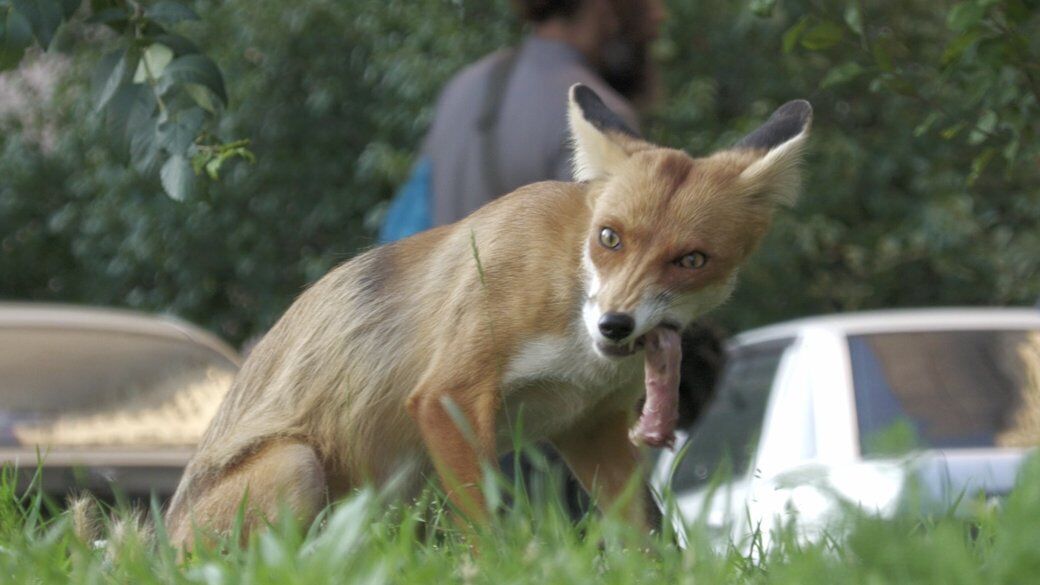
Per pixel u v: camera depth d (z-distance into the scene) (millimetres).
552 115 10609
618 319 8070
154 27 8875
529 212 8750
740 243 8570
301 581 5906
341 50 28922
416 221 11734
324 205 28906
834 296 28734
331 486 9312
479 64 11477
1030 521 5820
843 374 12547
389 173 26031
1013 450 11250
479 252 8742
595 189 8711
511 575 6297
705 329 10891
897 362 12656
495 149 10805
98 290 30625
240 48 28219
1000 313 13781
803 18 9734
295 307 9742
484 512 8016
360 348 9156
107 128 8844
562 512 7371
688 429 11172
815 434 12227
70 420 13562
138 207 28438
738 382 14414
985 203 28312
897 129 28188
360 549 6613
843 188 27516
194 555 7266
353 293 9367
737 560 6938
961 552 5895
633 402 9062
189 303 29031
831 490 6566
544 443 10539
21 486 12273
